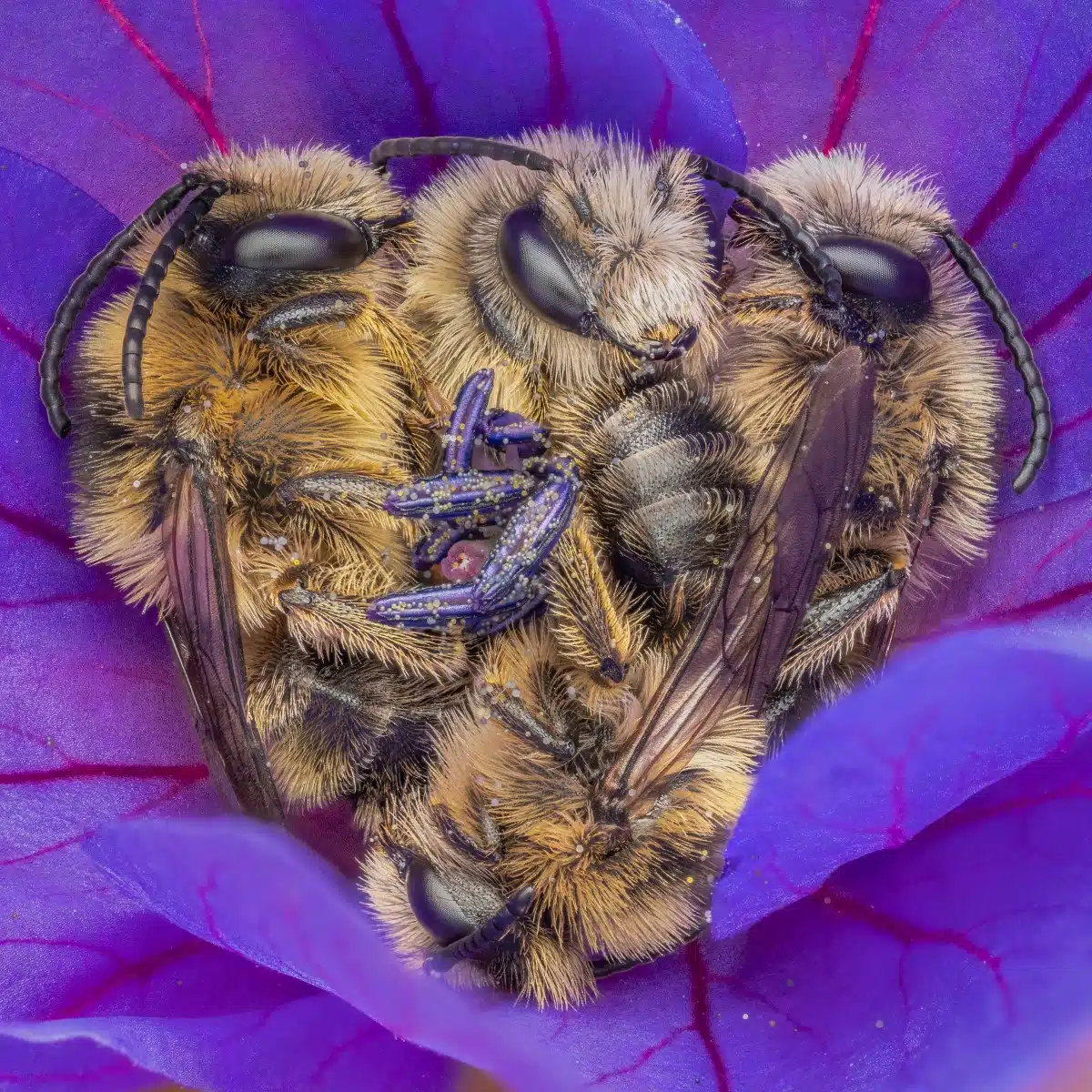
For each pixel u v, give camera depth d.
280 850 0.07
